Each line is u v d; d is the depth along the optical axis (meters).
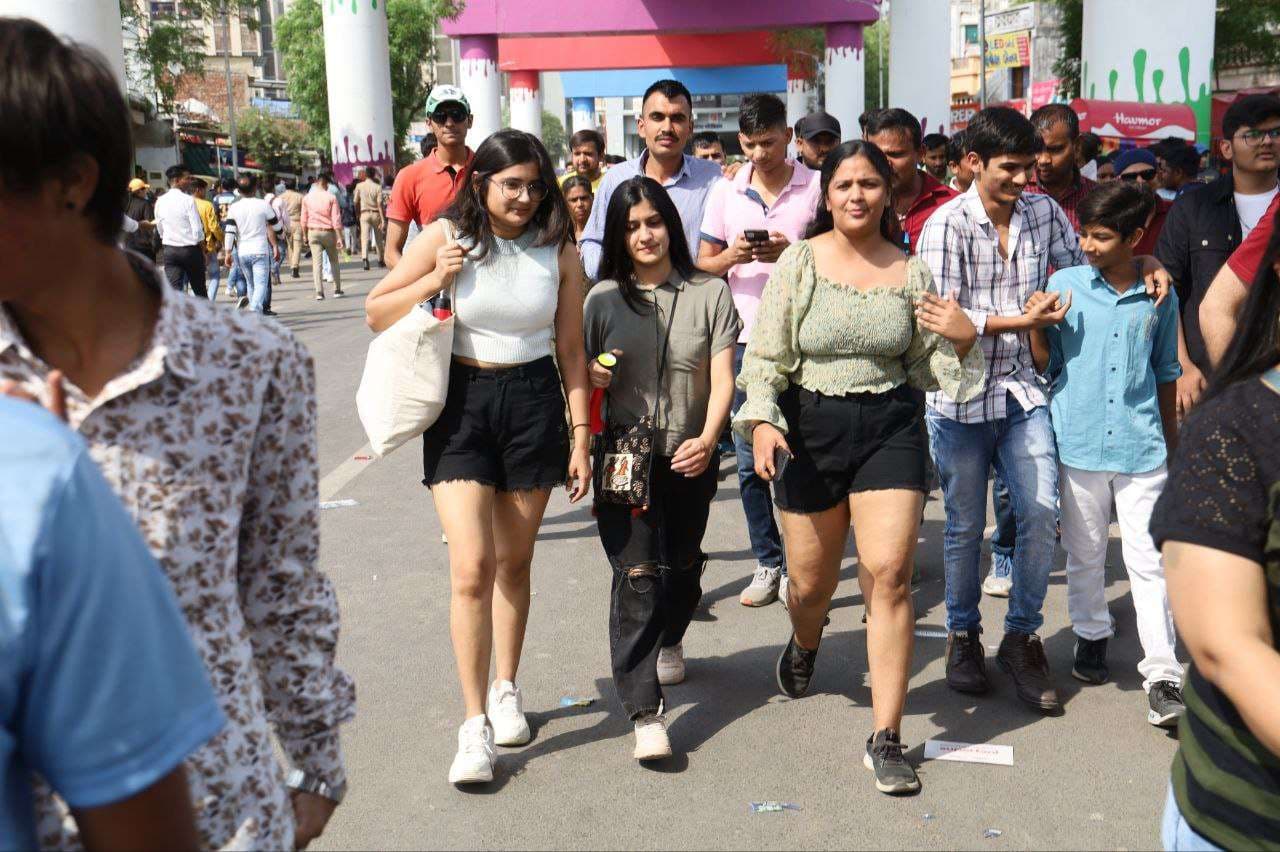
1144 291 4.25
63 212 1.45
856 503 3.79
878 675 3.77
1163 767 3.87
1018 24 60.12
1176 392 4.45
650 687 3.90
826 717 4.28
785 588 5.51
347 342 13.98
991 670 4.70
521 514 3.97
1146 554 4.24
